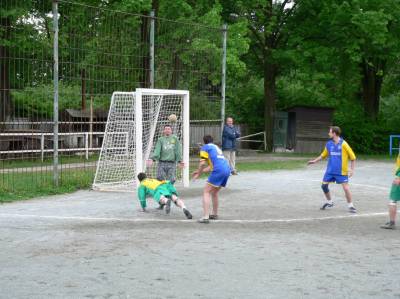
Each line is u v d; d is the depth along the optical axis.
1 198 12.64
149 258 7.33
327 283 6.25
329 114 33.59
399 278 6.48
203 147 10.17
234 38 25.27
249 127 36.03
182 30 18.08
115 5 22.30
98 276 6.46
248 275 6.55
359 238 8.75
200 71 18.02
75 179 15.44
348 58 31.33
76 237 8.63
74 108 26.39
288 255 7.56
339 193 14.28
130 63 17.03
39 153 20.55
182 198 13.12
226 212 11.20
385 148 34.09
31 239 8.47
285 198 13.25
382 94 42.91
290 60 31.23
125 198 13.19
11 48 18.53
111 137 15.44
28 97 17.41
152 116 15.90
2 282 6.21
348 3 27.80
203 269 6.80
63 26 17.81
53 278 6.37
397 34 29.81
